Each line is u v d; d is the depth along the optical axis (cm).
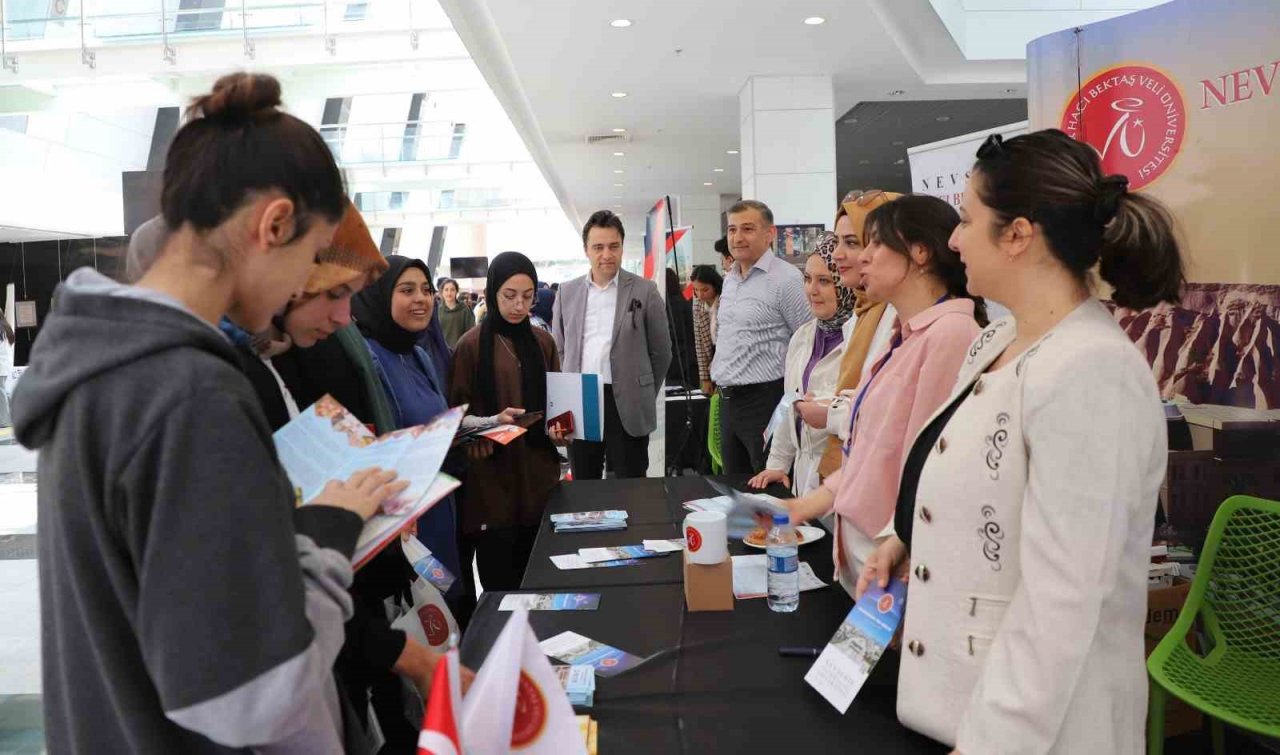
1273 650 184
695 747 111
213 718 65
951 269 159
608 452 414
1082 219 99
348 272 108
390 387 203
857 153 1146
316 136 80
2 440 806
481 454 236
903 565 127
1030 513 95
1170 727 213
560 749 85
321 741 80
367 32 836
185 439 66
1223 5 223
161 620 65
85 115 1143
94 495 68
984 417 104
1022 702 91
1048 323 104
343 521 85
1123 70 248
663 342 409
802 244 748
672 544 206
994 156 105
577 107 859
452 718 71
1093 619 90
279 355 160
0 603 349
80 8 823
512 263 276
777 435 270
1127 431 92
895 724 115
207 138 75
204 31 837
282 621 68
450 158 1496
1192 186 234
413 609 150
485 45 695
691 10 563
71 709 72
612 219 402
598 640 147
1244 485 229
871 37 630
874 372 169
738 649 141
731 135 1027
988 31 759
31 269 1191
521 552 272
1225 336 229
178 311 71
